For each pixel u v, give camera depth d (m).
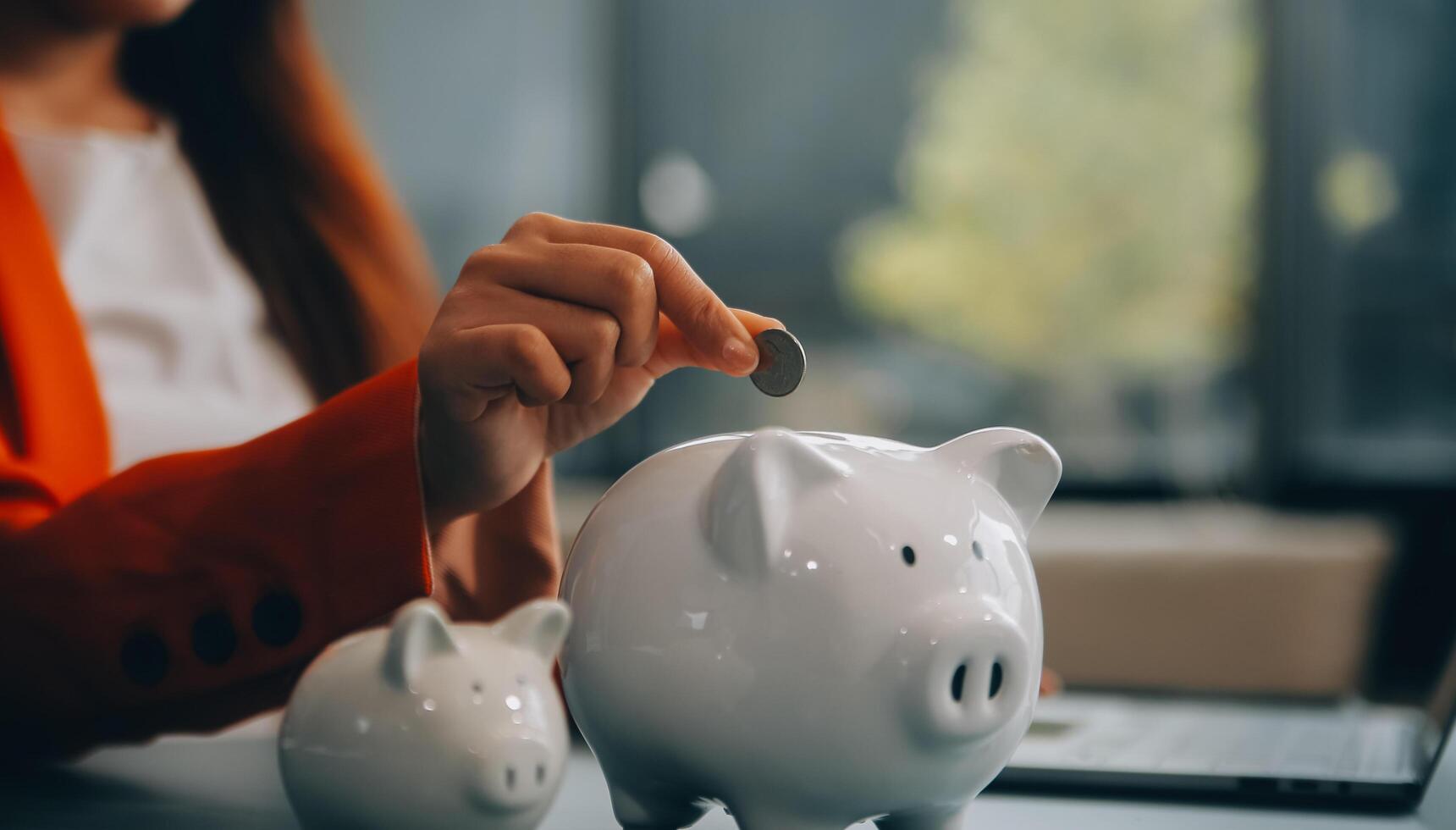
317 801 0.38
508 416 0.55
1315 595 1.51
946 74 2.13
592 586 0.42
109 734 0.62
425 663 0.38
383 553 0.55
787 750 0.38
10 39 1.01
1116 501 2.06
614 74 2.22
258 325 1.07
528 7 2.23
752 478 0.38
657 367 0.58
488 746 0.37
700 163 2.21
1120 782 0.52
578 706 0.43
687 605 0.39
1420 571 1.91
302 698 0.39
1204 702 0.83
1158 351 2.08
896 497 0.40
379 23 2.21
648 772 0.42
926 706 0.37
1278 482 2.00
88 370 0.79
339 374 1.03
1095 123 2.08
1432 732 0.55
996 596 0.39
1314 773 0.51
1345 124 2.00
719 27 2.19
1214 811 0.50
